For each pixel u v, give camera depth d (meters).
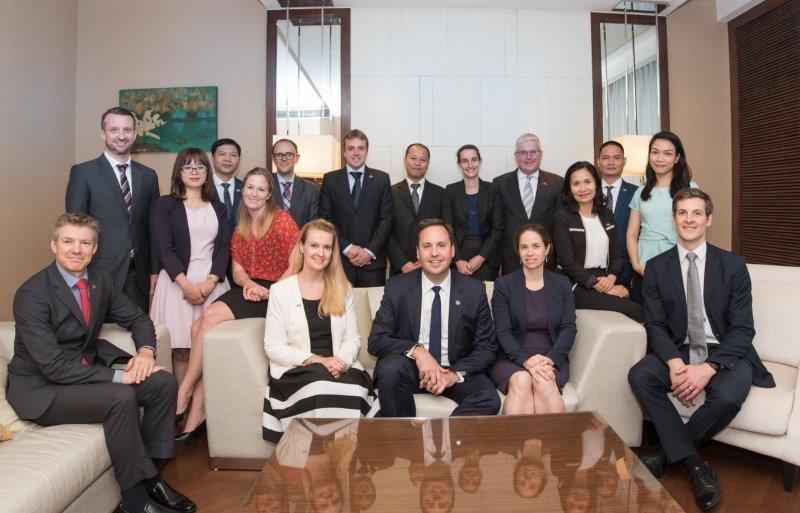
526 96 4.75
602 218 3.20
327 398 2.19
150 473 1.96
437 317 2.48
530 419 1.92
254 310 2.80
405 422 1.90
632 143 4.38
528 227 2.58
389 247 3.84
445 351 2.48
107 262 2.95
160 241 2.95
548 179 3.80
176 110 4.75
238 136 4.75
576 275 3.09
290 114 4.74
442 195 3.90
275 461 1.61
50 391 1.96
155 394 2.07
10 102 4.02
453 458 1.62
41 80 4.37
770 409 2.19
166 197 3.02
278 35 4.73
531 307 2.58
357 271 3.68
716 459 2.53
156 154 4.80
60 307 2.03
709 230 4.78
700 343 2.40
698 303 2.44
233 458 2.41
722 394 2.19
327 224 2.47
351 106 4.72
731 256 2.45
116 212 2.97
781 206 4.04
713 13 4.64
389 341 2.43
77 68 4.80
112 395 1.92
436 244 2.39
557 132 4.77
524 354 2.42
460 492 1.42
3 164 3.96
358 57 4.71
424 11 4.71
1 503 1.40
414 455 1.64
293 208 3.70
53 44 4.51
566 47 4.77
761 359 2.65
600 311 2.74
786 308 2.62
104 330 2.38
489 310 2.53
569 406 2.33
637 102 4.82
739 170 4.45
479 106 4.74
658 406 2.31
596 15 4.78
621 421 2.46
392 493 1.42
